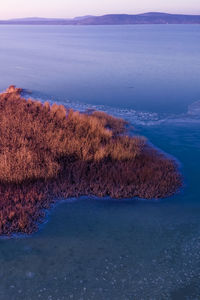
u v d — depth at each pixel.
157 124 18.75
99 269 5.47
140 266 5.56
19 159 9.73
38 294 4.86
